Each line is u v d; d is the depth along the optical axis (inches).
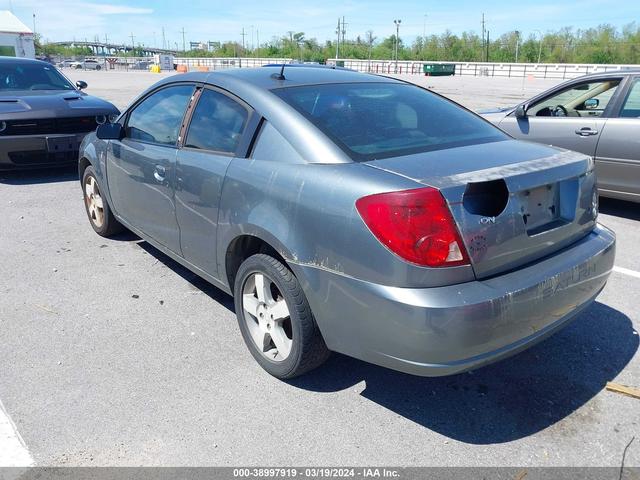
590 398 117.1
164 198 152.5
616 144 236.4
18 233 221.0
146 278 177.6
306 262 106.4
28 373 124.8
